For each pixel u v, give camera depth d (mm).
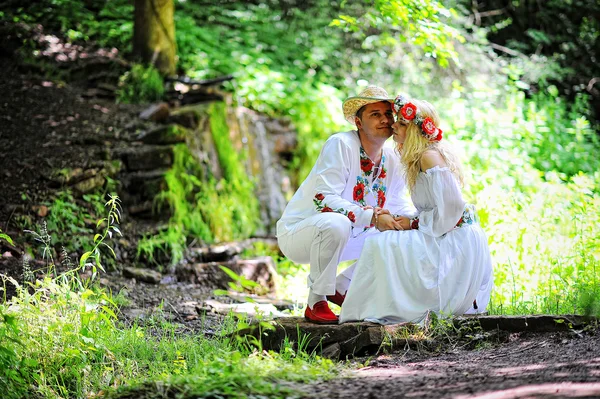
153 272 10148
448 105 15781
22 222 10023
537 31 19828
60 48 15359
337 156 6453
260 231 13688
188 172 12164
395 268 6273
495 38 20609
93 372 6160
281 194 14555
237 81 15664
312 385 4988
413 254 6262
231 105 14602
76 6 16922
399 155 6816
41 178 10828
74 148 11742
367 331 5980
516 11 20547
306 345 6176
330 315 6430
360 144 6621
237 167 13531
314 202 6422
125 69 14906
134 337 6734
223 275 10383
